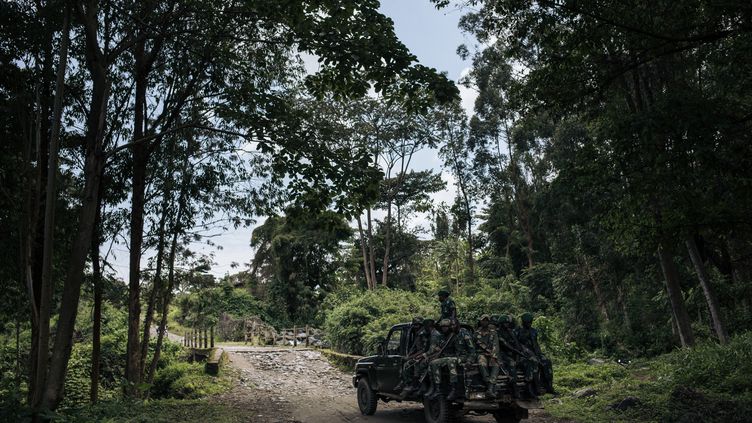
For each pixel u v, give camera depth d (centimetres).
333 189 1398
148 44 1672
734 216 1230
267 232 4881
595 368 1727
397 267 5409
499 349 1030
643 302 2945
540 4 1266
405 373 1096
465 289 4312
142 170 1652
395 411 1325
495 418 1096
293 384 1916
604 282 3088
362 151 1384
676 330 2602
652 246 1363
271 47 1559
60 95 1116
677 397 1100
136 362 1627
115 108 1591
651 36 1220
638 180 1195
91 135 1219
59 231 1482
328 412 1329
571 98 1398
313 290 4562
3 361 1933
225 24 1395
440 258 5419
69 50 1441
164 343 2458
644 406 1107
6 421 969
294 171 1392
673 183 1192
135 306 1645
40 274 1423
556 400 1338
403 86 1223
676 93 1129
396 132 4509
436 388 1000
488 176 4825
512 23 1391
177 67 1585
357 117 4309
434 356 1026
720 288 2316
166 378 1908
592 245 2978
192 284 1822
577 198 2523
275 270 4588
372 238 5122
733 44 1229
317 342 3075
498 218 5134
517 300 3678
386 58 1169
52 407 1070
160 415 1238
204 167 1675
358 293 3422
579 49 1313
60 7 1212
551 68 1401
